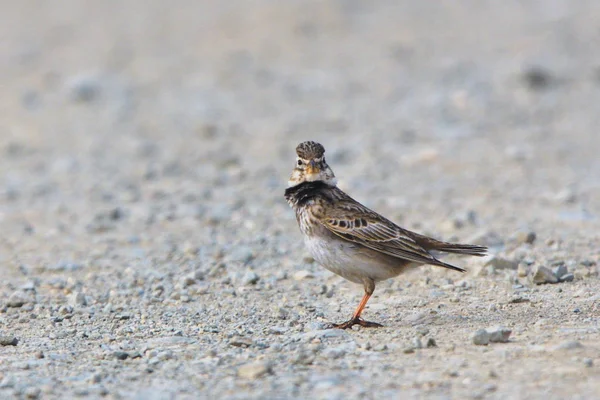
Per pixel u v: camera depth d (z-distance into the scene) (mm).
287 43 36688
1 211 18750
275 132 25250
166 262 14531
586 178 19391
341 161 22047
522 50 33219
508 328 10047
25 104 30109
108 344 10539
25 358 10047
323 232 10734
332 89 30141
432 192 18781
